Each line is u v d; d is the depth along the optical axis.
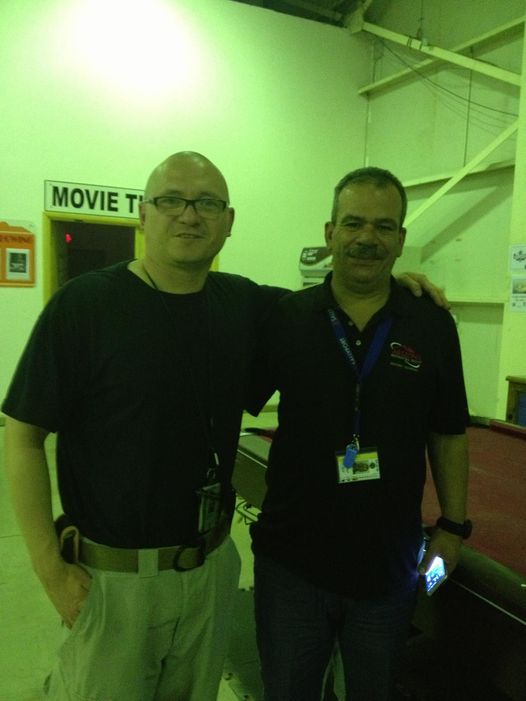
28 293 5.57
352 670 1.34
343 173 6.87
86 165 5.66
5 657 2.10
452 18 5.74
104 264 6.74
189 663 1.30
